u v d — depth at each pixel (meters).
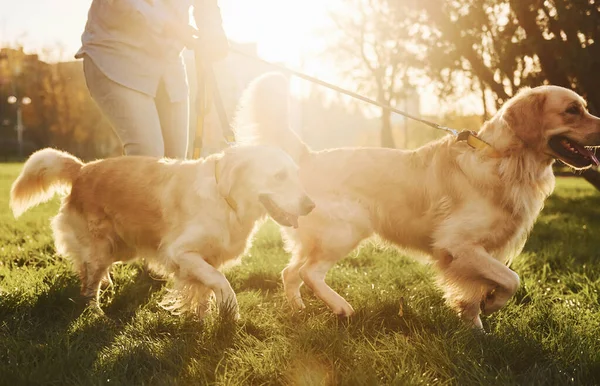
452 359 1.25
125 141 2.09
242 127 1.89
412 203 1.79
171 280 1.99
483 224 1.69
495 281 1.64
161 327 1.53
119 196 1.77
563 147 1.70
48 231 3.08
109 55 2.05
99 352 1.31
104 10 2.06
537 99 1.69
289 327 1.49
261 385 1.16
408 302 1.68
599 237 3.21
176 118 2.26
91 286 1.81
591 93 3.69
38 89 23.44
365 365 1.20
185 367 1.23
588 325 1.51
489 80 4.02
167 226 1.70
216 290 1.57
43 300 1.70
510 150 1.70
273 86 1.89
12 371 1.14
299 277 1.84
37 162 1.89
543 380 1.14
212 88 1.95
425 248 1.84
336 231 1.80
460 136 1.77
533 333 1.46
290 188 1.58
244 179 1.60
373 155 1.87
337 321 1.57
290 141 1.88
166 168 1.76
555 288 2.04
